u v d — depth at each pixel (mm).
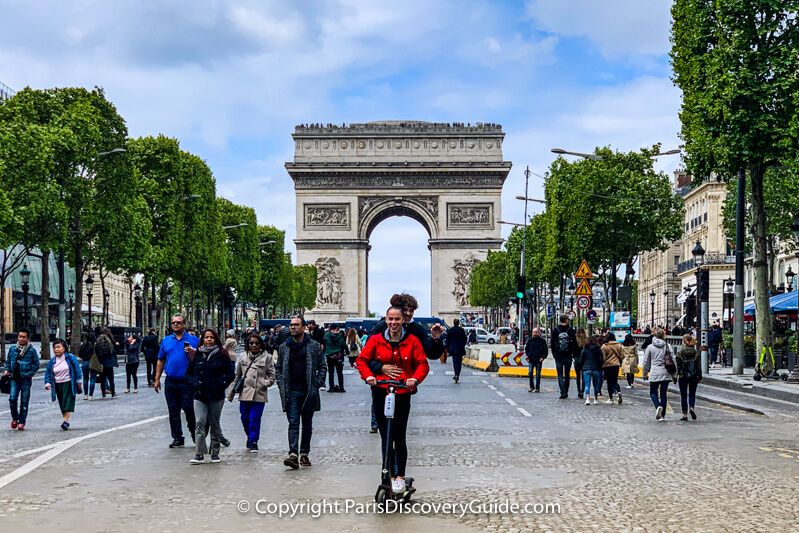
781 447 25594
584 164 89000
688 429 30281
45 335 79125
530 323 134750
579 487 19156
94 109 82125
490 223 172750
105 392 46781
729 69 48750
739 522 15750
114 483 19812
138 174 87938
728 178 52906
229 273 130625
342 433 29484
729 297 84500
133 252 86125
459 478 20328
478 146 173250
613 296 88875
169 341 26031
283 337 53875
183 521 15930
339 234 172500
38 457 23922
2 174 67000
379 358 17438
